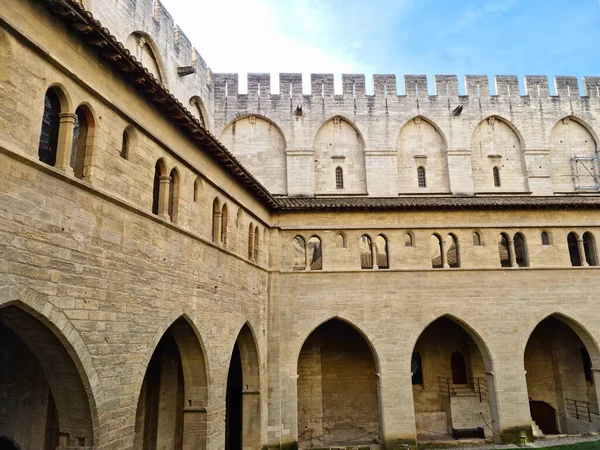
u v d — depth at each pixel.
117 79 14.95
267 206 29.78
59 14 12.27
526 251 31.09
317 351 33.88
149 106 16.73
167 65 29.61
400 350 29.31
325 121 37.84
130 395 14.66
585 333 30.27
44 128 18.16
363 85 38.56
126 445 14.32
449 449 28.52
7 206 10.72
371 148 37.56
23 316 11.68
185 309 18.44
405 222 31.02
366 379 34.50
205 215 21.02
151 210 16.67
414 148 38.31
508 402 29.11
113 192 14.59
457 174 37.56
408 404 28.66
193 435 19.66
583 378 34.12
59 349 12.45
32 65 11.71
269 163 37.19
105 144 14.34
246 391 26.95
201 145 20.55
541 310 30.17
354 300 29.83
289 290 29.78
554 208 31.23
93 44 13.52
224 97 37.59
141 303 15.57
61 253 12.21
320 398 33.16
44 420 17.94
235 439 30.50
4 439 17.25
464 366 35.69
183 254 18.67
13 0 11.09
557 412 35.75
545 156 38.53
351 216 30.95
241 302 24.69
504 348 29.64
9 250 10.68
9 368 17.61
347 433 33.50
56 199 12.18
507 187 38.16
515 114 39.03
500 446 28.34
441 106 38.69
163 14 29.48
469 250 30.88
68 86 12.91
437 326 36.09
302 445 31.39
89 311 13.08
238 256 24.28
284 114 37.62
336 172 37.56
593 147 39.50
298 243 38.25
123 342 14.47
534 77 39.88
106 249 14.00
